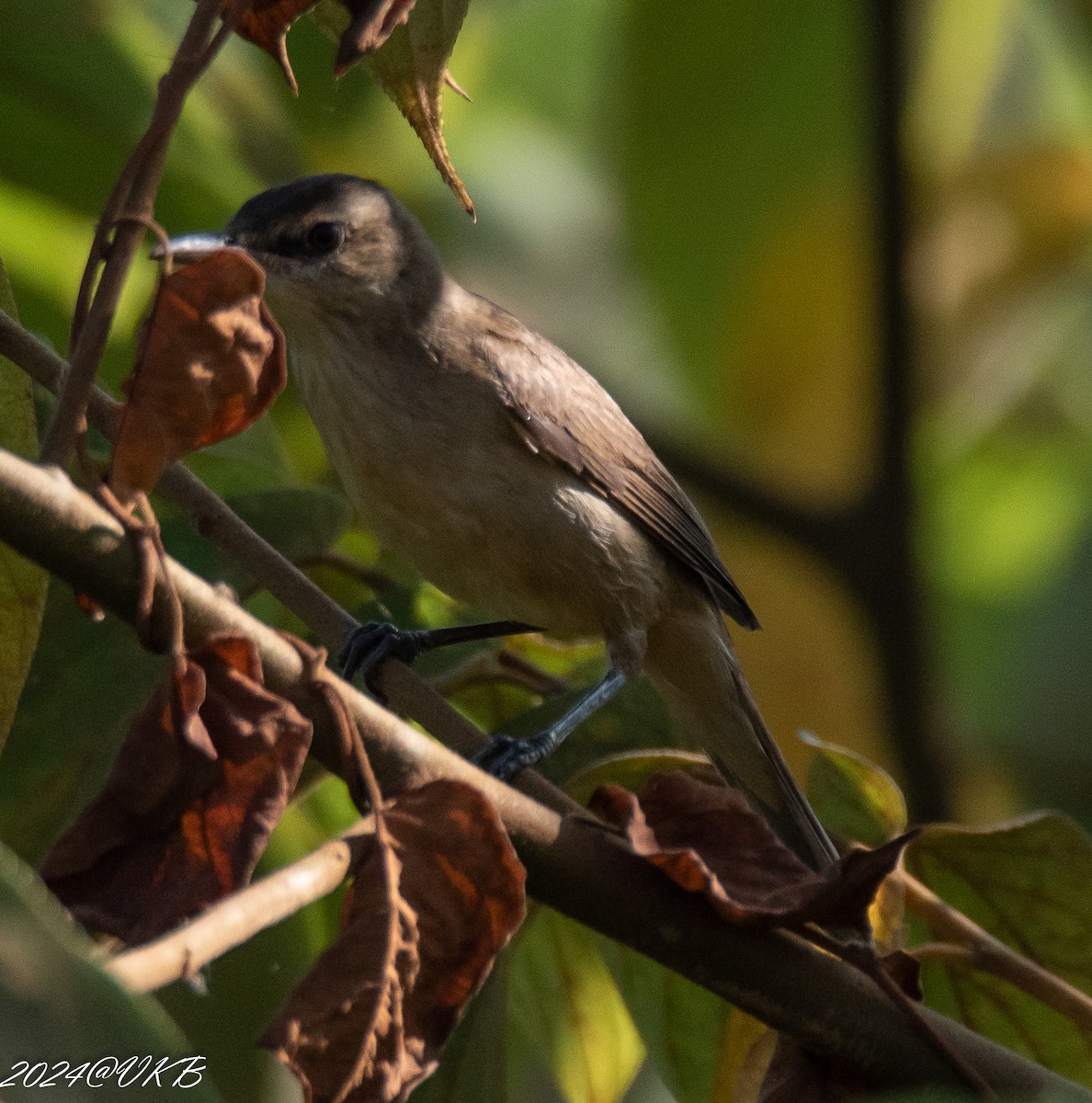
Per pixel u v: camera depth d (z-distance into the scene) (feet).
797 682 41.11
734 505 41.98
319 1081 14.46
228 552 19.76
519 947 24.73
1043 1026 22.66
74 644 21.57
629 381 48.26
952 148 45.39
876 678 40.57
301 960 25.22
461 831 15.33
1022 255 44.98
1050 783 43.52
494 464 30.58
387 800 16.33
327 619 19.34
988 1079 18.49
